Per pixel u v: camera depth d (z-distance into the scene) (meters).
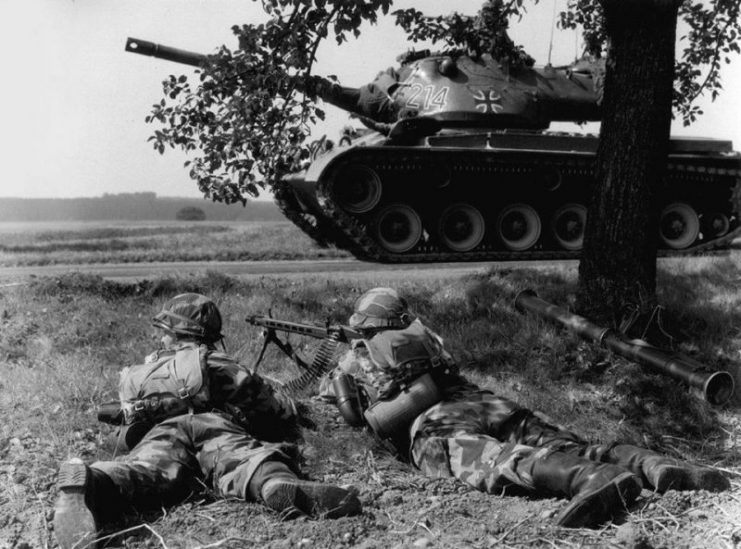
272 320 6.18
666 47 8.05
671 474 4.48
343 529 4.09
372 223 14.30
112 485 4.15
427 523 4.27
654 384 7.10
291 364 7.25
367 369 5.32
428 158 13.98
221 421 4.59
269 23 8.92
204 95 9.07
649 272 8.29
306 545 3.93
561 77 15.71
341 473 5.12
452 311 8.99
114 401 5.26
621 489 4.17
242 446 4.47
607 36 8.29
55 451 5.14
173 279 10.23
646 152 8.14
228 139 9.09
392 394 5.18
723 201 17.09
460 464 4.75
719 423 6.71
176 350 4.93
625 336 7.68
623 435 6.39
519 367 7.55
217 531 4.09
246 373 4.94
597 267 8.37
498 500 4.58
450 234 15.02
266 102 8.94
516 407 5.10
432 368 5.24
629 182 8.17
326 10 8.73
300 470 4.91
